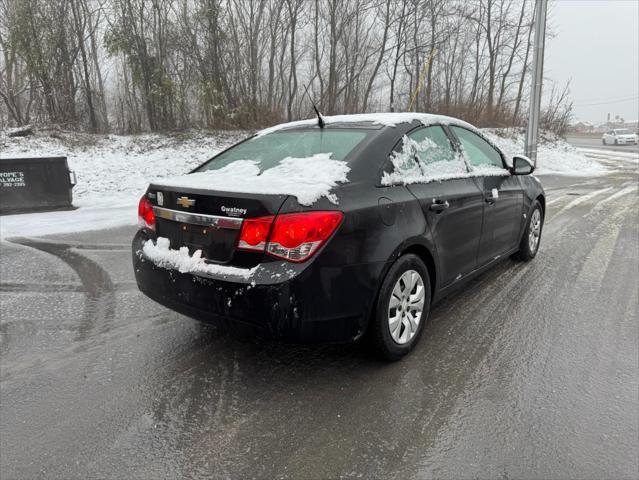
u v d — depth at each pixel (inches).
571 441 92.0
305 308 100.4
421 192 127.4
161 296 119.5
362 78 983.6
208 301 107.6
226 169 134.4
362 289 108.2
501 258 179.9
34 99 701.9
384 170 120.6
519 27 1039.0
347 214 105.2
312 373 118.4
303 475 83.8
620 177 626.8
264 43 866.1
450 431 95.4
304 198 101.4
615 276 191.5
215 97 720.3
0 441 93.9
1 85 699.4
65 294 179.5
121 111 861.8
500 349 130.0
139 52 713.6
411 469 85.0
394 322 119.5
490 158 176.9
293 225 99.6
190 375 118.7
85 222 327.3
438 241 132.0
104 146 607.8
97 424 99.3
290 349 131.4
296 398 107.7
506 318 150.6
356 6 845.8
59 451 90.9
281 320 99.7
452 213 137.6
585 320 148.8
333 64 840.3
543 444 91.2
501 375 116.4
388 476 83.4
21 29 647.8
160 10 711.1
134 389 112.6
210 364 124.1
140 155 594.2
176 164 572.7
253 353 129.7
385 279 114.6
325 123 144.9
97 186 477.4
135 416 102.0
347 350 129.6
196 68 732.0
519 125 973.2
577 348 130.3
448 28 981.8
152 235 126.3
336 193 106.3
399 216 117.6
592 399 105.9
